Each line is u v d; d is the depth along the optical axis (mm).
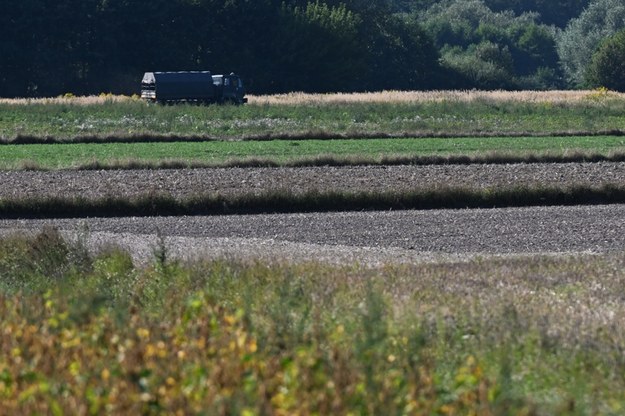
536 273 58438
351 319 42188
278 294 47188
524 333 40562
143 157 150500
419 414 27266
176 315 40656
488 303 47031
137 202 107938
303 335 37094
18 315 40250
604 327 42125
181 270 58938
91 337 34344
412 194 110375
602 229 91812
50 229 75438
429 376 31734
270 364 30750
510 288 52500
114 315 38281
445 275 56812
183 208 108062
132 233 93188
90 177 126438
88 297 42531
